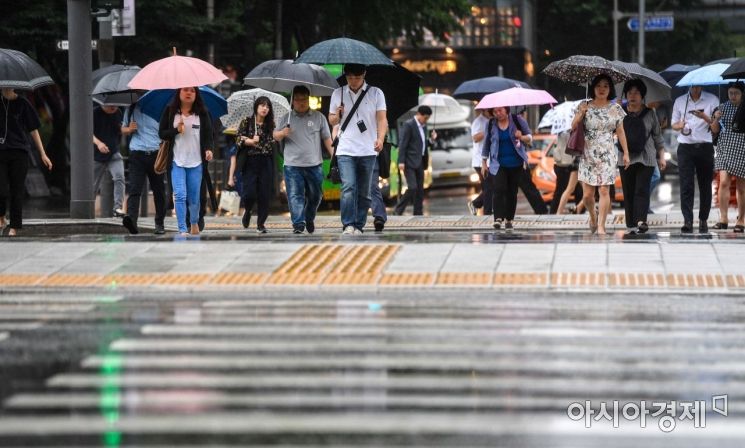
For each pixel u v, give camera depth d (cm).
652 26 12688
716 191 5303
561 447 1435
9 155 3619
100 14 4366
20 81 3559
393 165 7294
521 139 4088
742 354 1920
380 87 4050
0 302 2475
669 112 5003
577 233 3634
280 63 4947
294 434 1480
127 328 2158
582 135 3588
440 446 1432
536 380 1744
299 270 2753
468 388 1698
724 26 15325
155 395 1662
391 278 2677
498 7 12638
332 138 3744
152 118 3931
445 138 9250
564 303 2422
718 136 3744
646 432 1501
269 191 4050
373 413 1571
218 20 7531
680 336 2070
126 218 3900
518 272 2717
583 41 14712
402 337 2058
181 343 2016
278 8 8481
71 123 4381
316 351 1945
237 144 4053
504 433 1486
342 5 8594
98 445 1440
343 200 3544
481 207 5228
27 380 1750
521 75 12738
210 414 1570
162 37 7356
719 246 3006
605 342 2017
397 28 9031
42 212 6088
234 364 1850
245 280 2681
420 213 5309
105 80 4334
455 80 12712
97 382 1736
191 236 3334
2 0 7050
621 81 3972
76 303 2461
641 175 3722
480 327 2150
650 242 3091
